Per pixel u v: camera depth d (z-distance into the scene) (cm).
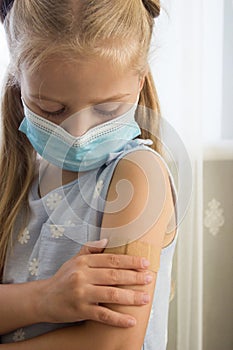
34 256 89
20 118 97
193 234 147
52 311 77
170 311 154
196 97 142
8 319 81
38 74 76
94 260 76
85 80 75
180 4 139
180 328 151
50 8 77
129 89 79
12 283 90
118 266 75
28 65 77
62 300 76
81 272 75
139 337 74
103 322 74
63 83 75
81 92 76
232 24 151
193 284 150
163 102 142
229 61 153
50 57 74
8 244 92
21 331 85
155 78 140
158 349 91
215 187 157
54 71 75
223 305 163
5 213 94
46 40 75
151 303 77
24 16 79
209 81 154
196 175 144
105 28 75
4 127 98
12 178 97
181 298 150
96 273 75
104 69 75
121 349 74
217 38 152
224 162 156
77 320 76
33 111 81
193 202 145
